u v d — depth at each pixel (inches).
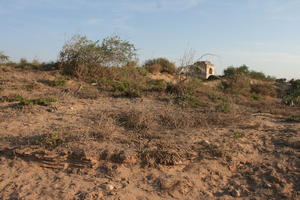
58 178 143.6
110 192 134.9
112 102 303.3
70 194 131.8
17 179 140.4
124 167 153.9
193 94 388.5
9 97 274.5
